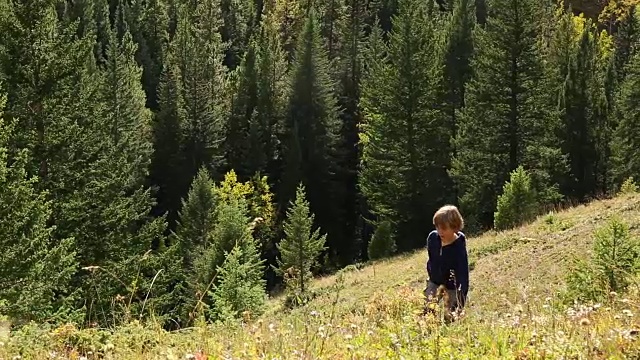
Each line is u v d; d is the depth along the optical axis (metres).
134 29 79.81
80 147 20.56
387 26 85.88
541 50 38.53
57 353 4.48
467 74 49.84
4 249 15.91
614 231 9.53
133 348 4.53
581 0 129.12
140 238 22.62
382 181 41.09
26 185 16.81
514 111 37.34
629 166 44.25
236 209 29.02
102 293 17.64
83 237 20.59
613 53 67.06
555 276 15.31
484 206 36.72
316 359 3.75
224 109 66.06
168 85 58.88
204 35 76.56
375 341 4.21
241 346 4.14
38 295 15.49
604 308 4.94
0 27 19.77
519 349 3.82
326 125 59.38
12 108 19.77
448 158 42.44
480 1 80.69
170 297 20.38
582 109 51.34
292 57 79.25
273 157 60.81
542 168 38.50
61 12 74.12
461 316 4.77
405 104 40.31
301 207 29.16
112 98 48.47
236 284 16.42
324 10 76.25
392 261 27.00
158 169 57.78
